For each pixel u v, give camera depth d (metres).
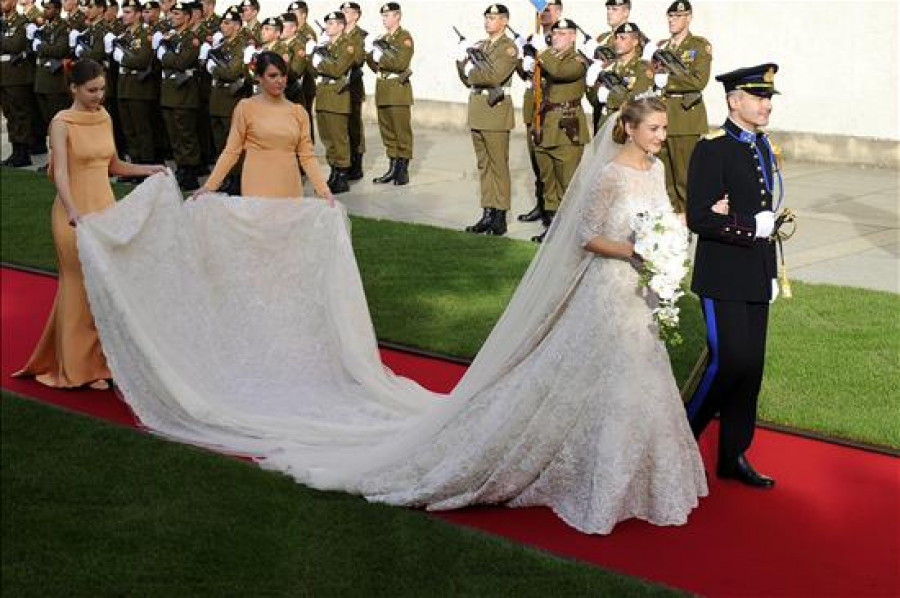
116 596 4.54
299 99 13.69
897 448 5.88
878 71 13.03
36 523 5.16
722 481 5.58
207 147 14.62
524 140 16.20
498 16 10.76
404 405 6.63
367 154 15.74
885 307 8.16
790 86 13.70
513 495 5.34
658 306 5.01
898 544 4.92
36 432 6.27
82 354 7.07
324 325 7.26
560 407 5.17
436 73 17.39
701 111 10.66
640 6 14.43
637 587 4.54
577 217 5.20
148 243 6.89
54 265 10.00
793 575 4.69
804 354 7.23
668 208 5.21
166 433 6.30
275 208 7.26
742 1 13.78
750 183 5.27
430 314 8.35
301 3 13.71
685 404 5.86
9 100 15.05
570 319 5.21
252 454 6.03
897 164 13.10
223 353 7.09
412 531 5.05
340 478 5.52
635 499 5.18
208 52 13.43
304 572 4.70
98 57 15.02
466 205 12.16
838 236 10.34
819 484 5.52
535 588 4.54
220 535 5.02
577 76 10.43
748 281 5.30
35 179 14.09
